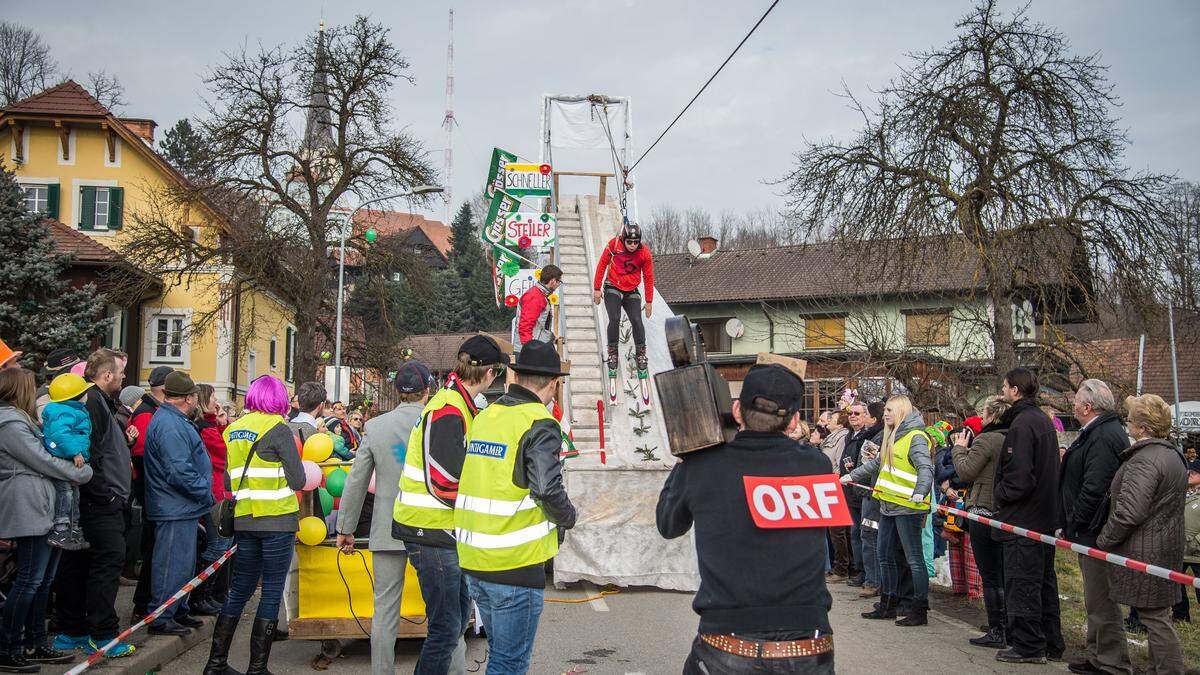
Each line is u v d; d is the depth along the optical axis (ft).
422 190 82.02
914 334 81.71
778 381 11.51
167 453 21.75
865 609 29.14
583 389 39.29
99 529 20.16
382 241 110.22
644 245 38.06
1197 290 71.20
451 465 16.33
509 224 45.44
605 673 20.54
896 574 27.27
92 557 20.22
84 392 19.36
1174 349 88.07
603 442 32.96
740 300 115.75
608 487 31.22
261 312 127.95
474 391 17.25
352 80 106.63
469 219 265.95
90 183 111.14
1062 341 68.39
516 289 45.19
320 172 109.29
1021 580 21.66
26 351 73.51
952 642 24.08
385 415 18.28
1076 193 65.87
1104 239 66.80
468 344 17.26
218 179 101.96
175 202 101.09
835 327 110.83
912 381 73.56
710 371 11.51
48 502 18.56
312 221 107.24
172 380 22.20
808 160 74.28
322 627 21.18
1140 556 18.70
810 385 100.17
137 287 98.89
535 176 46.06
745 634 10.49
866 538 31.40
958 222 65.98
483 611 14.67
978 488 24.63
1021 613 21.63
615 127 58.65
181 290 112.16
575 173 57.62
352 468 18.06
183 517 22.22
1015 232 67.46
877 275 76.18
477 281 224.74
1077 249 68.44
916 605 26.27
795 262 123.13
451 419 16.56
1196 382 124.77
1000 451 22.80
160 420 22.00
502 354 17.53
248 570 19.39
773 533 10.83
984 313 74.64
